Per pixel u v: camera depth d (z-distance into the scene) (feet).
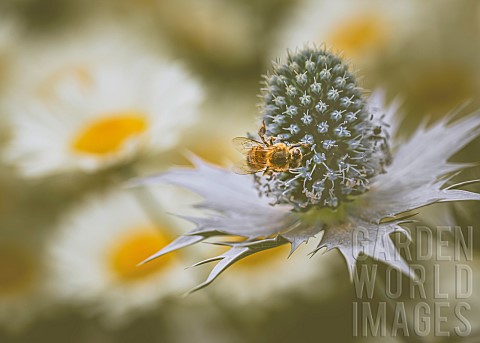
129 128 1.33
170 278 1.32
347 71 1.11
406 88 1.49
